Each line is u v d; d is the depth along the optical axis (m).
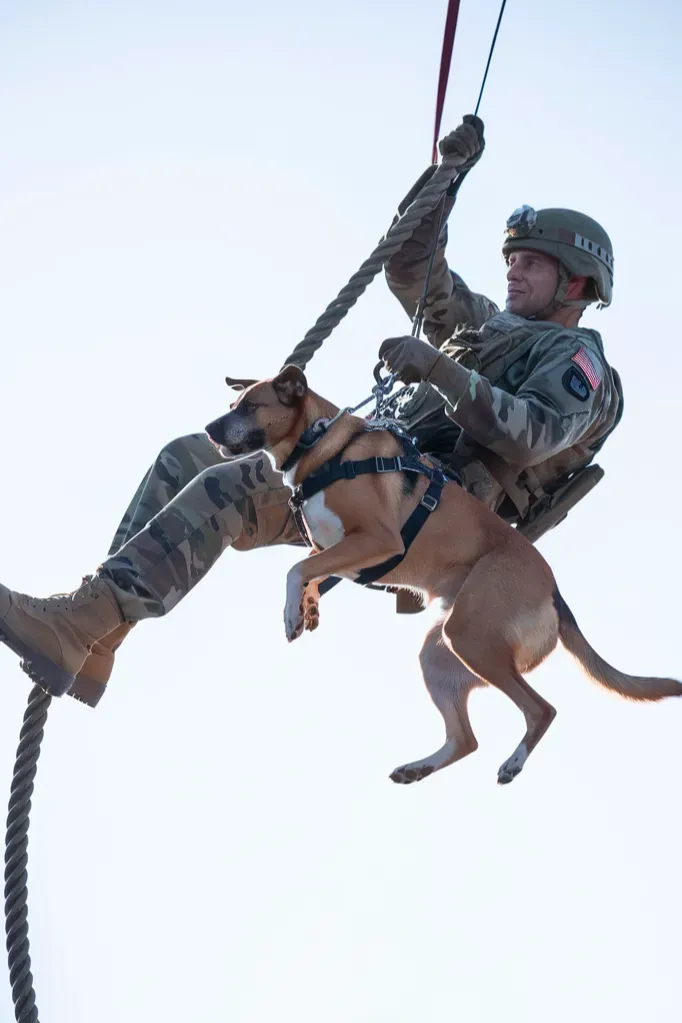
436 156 9.86
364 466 8.76
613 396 9.88
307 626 8.70
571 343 9.52
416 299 10.40
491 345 9.68
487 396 8.68
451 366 8.63
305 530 8.97
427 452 9.77
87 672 8.70
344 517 8.69
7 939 9.33
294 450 8.73
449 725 9.56
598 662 9.36
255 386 8.73
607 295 10.27
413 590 9.42
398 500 8.97
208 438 9.29
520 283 10.13
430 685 9.65
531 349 9.62
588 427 9.47
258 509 8.88
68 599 8.43
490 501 9.70
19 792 9.29
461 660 8.97
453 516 9.15
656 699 9.29
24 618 8.28
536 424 8.81
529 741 8.73
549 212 10.13
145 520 9.12
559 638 9.40
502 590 9.03
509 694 8.88
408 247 10.10
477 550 9.16
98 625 8.40
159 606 8.47
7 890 9.34
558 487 10.08
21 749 9.27
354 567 8.53
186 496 8.70
